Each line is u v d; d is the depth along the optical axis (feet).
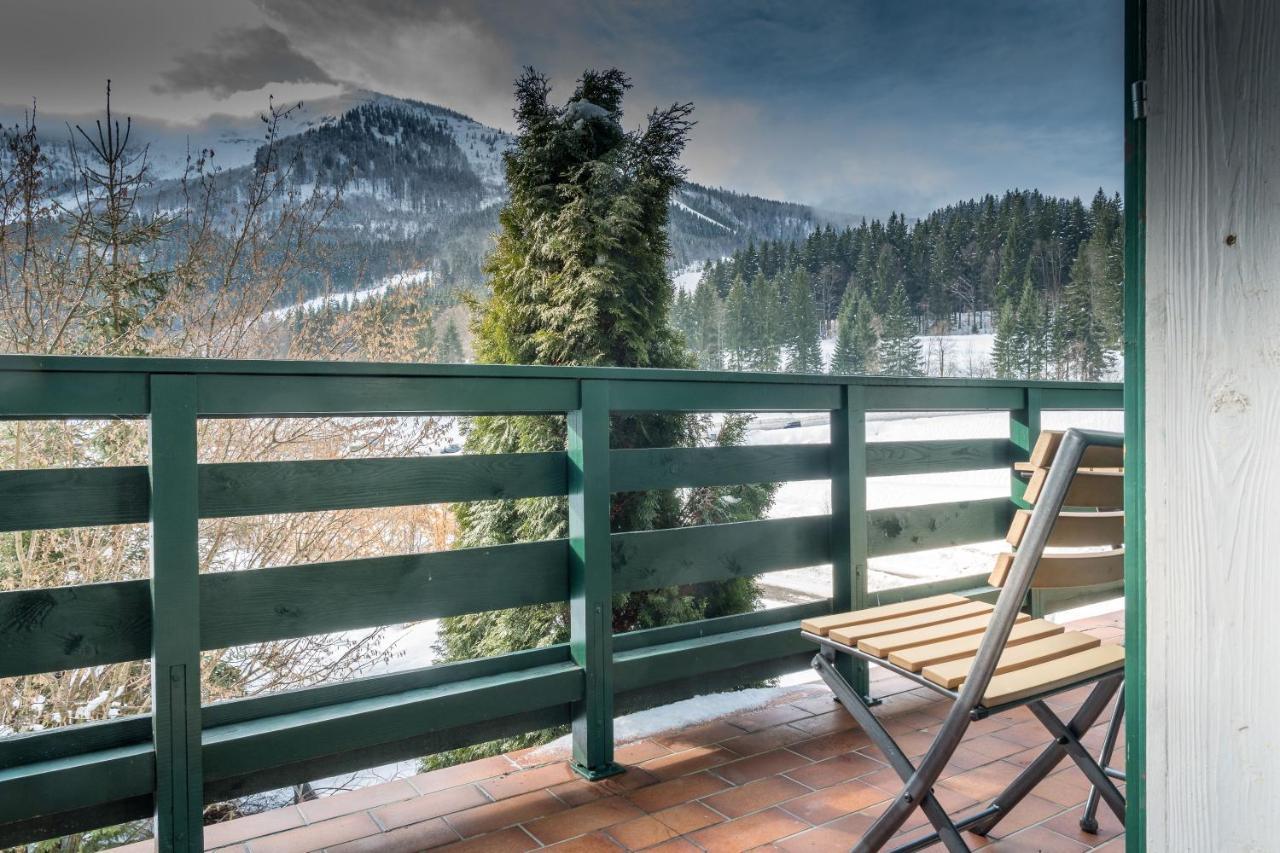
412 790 7.57
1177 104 3.27
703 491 17.89
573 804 7.26
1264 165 3.01
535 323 18.60
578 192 17.80
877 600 10.48
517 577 7.77
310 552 17.12
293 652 16.15
